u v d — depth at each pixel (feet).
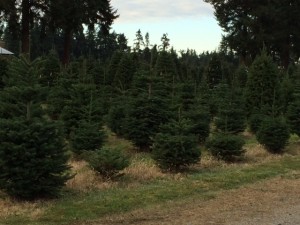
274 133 47.19
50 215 24.85
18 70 28.55
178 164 36.68
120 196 28.99
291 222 24.48
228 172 37.42
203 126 49.37
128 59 85.76
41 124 27.20
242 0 185.98
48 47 237.04
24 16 144.97
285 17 180.96
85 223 23.90
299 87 71.00
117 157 33.04
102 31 174.29
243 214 25.98
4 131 26.66
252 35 180.24
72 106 45.42
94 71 89.20
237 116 51.42
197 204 28.07
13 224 23.40
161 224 23.93
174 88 57.98
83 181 31.65
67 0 143.13
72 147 40.65
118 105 53.62
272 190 32.22
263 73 64.95
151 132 44.06
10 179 26.81
